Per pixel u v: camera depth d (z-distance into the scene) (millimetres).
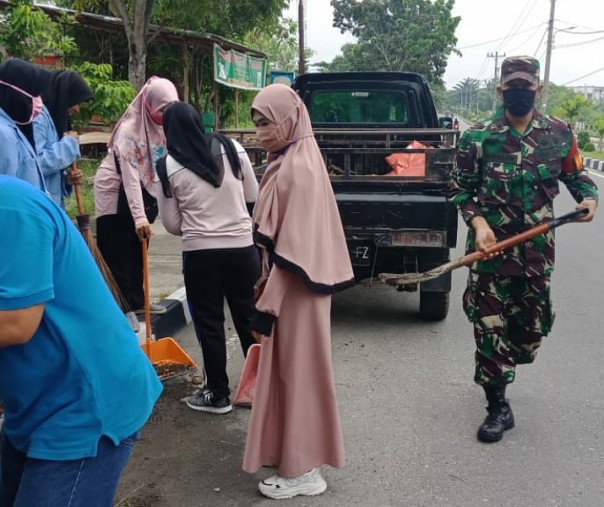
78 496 1808
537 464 3373
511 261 3504
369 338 5387
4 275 1608
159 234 9203
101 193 4844
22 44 7984
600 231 10492
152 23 14828
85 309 1795
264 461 3076
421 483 3195
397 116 7242
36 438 1778
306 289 2928
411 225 5277
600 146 32938
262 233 2904
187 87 15266
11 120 2918
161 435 3686
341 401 4145
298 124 2992
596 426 3799
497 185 3482
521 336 3719
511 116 3432
